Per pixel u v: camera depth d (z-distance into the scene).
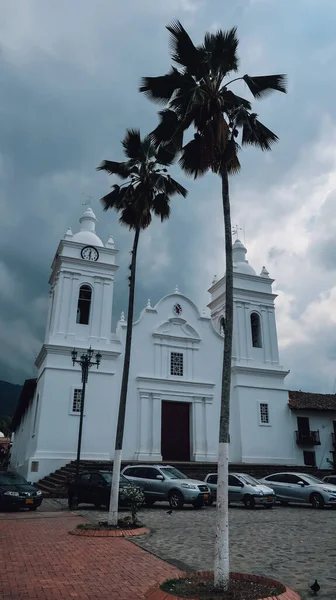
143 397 29.33
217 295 36.75
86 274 29.89
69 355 27.67
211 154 10.33
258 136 11.82
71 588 7.48
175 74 11.55
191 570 8.72
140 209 16.25
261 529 13.66
